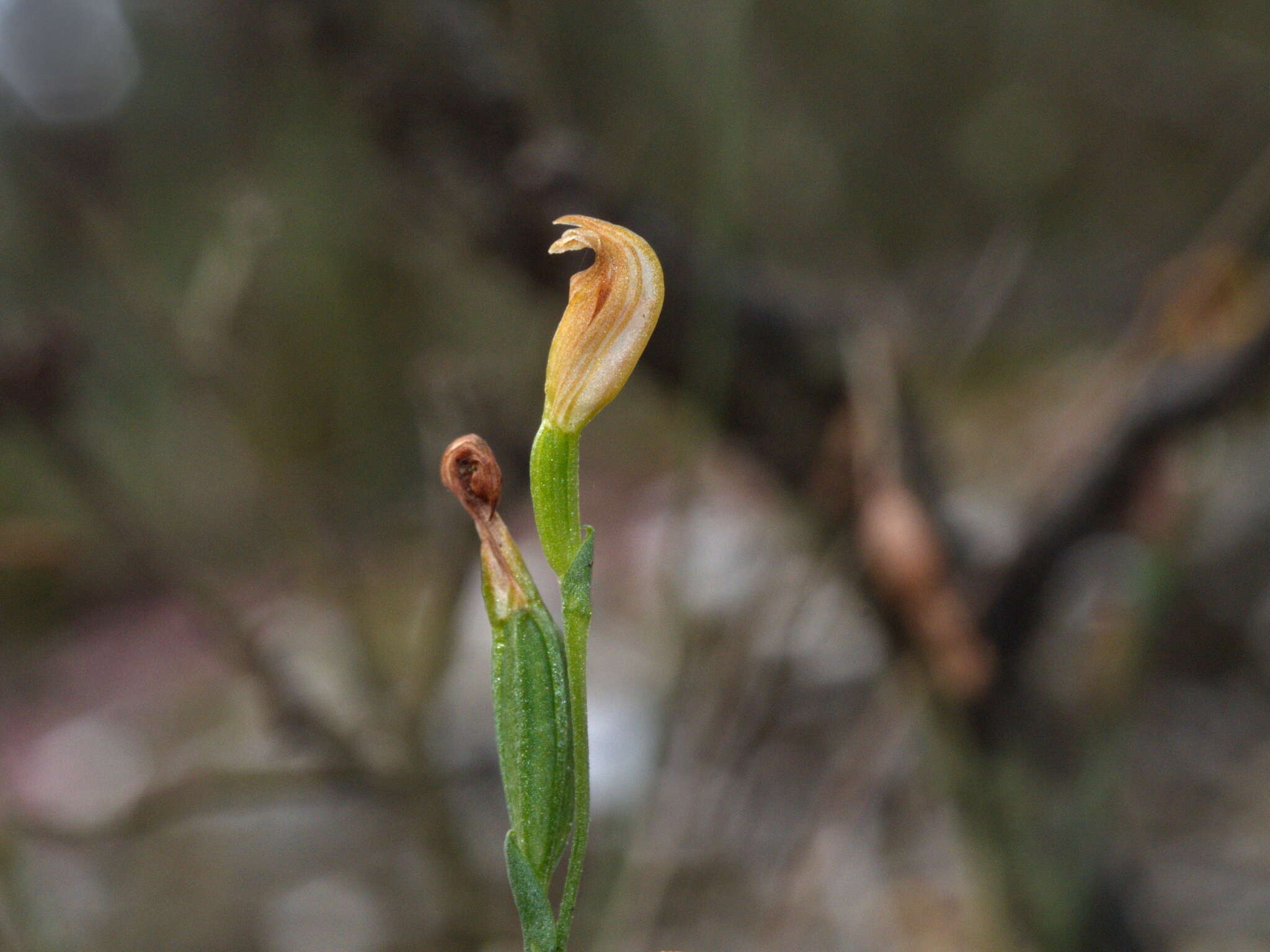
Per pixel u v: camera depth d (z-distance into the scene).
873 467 0.30
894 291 0.45
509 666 0.22
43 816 0.44
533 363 0.32
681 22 0.35
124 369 0.46
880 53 0.49
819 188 0.45
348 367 0.39
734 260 0.30
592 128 0.35
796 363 0.32
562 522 0.22
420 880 0.49
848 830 0.37
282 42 0.33
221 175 0.39
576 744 0.22
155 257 0.42
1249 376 0.30
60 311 0.37
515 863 0.22
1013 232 0.45
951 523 0.33
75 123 0.40
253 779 0.36
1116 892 0.33
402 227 0.39
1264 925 0.41
